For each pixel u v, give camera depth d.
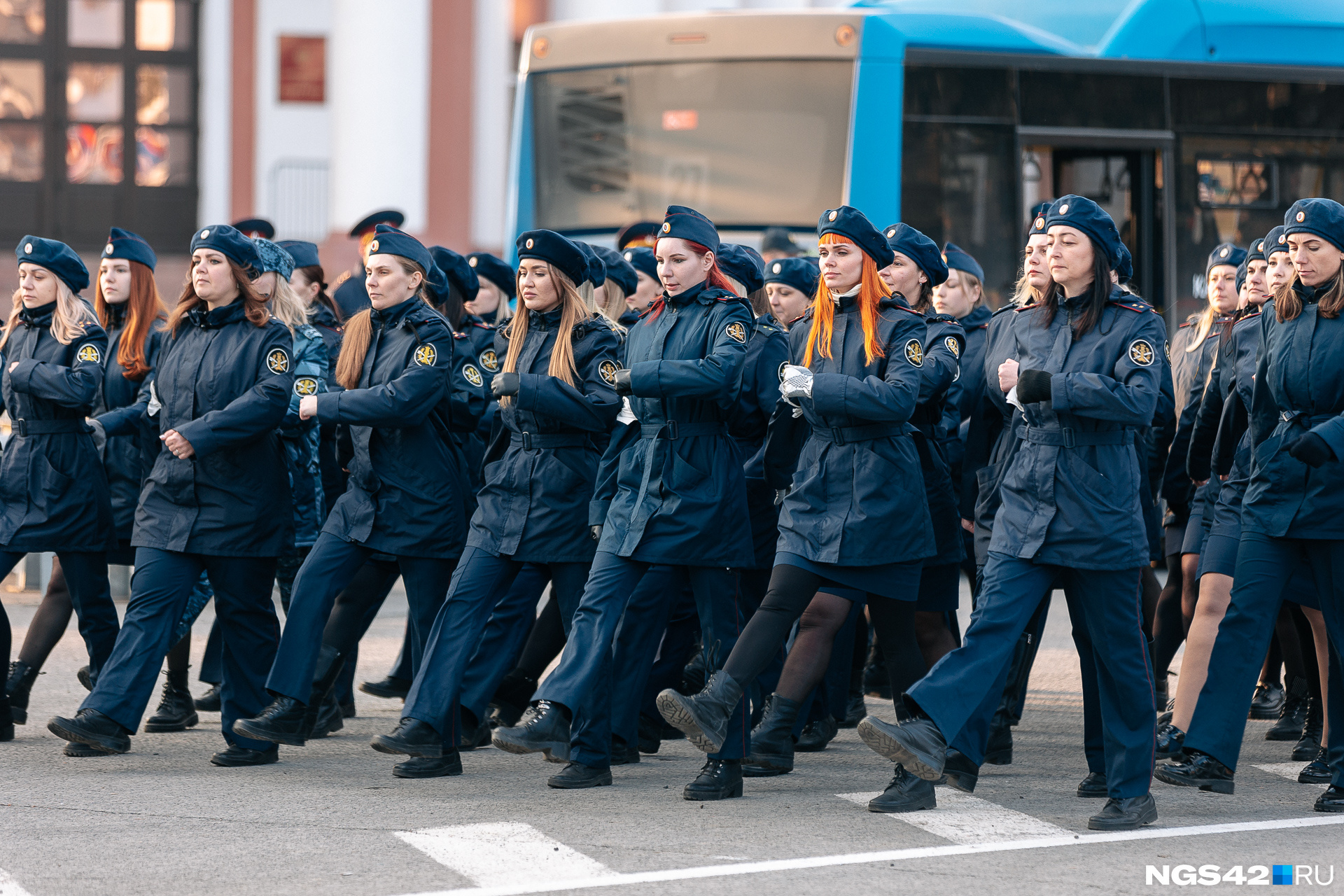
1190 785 10.41
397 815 10.01
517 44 38.44
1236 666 10.34
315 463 13.24
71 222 40.75
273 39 40.41
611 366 10.74
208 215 40.47
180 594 11.43
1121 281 10.02
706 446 10.34
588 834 9.57
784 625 10.08
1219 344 11.89
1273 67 23.77
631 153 21.97
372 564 11.64
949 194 21.80
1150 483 13.05
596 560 10.53
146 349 12.70
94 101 40.75
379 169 35.78
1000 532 9.77
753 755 11.05
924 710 9.43
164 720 12.74
